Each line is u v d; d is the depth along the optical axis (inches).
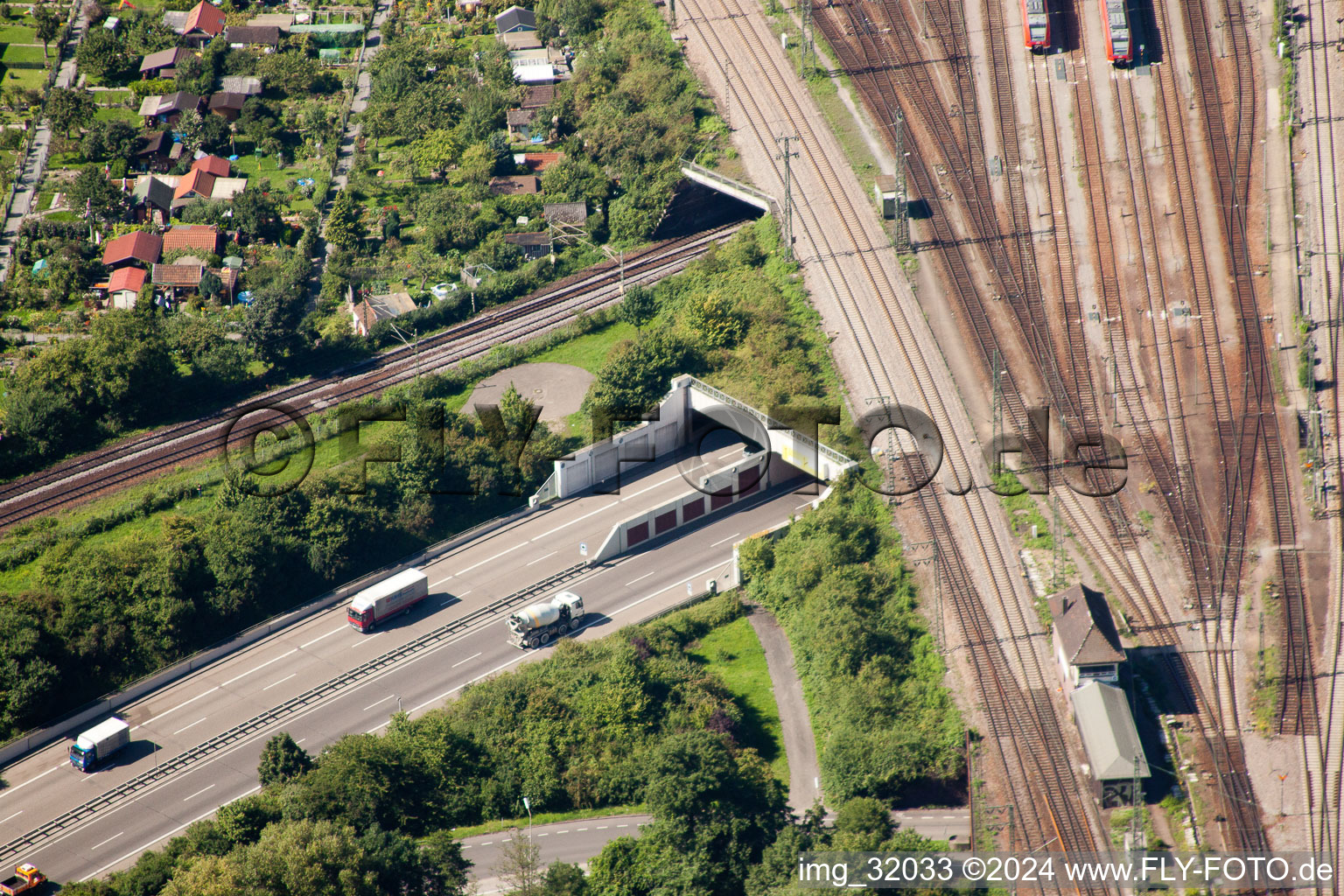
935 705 7362.2
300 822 6550.2
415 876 6599.4
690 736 7165.4
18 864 6968.5
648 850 6697.8
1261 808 6761.8
